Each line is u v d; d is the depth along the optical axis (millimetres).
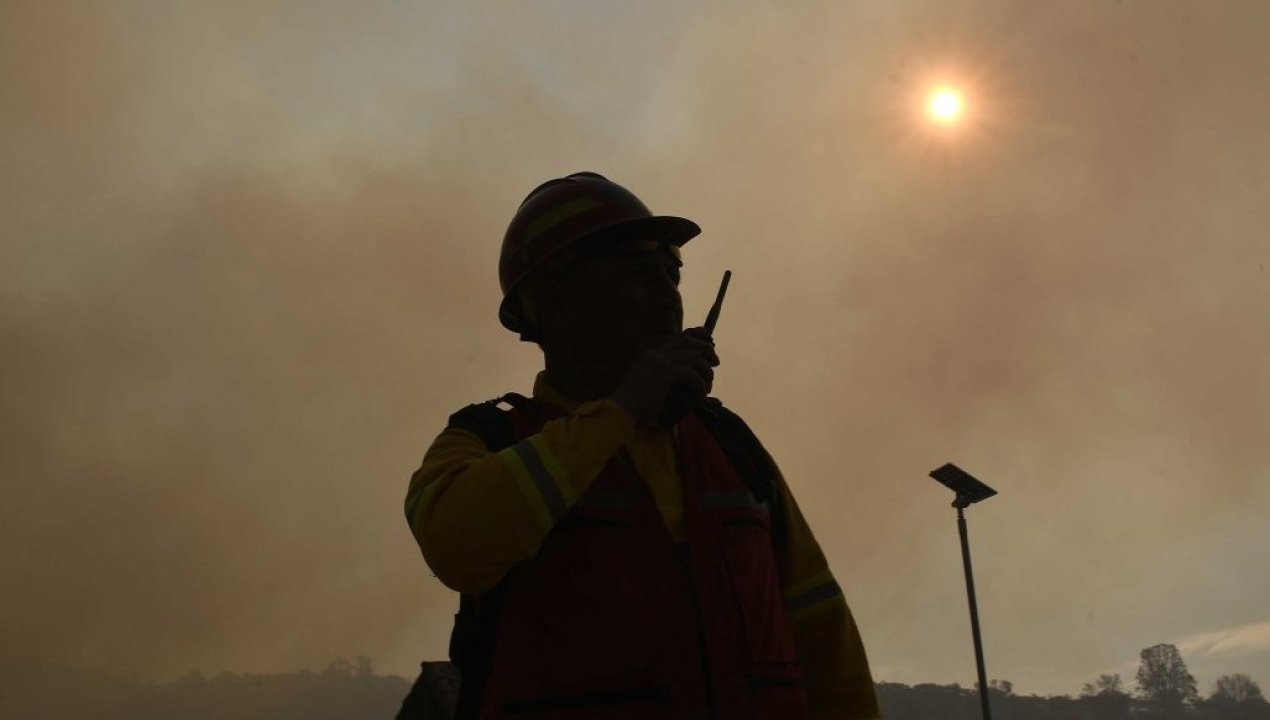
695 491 1798
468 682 1711
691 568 1700
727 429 1978
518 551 1525
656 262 1980
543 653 1626
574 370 1981
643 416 1636
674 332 1976
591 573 1650
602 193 2027
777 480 2039
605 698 1570
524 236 2039
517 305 2139
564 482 1536
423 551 1624
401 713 9797
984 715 13945
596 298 1944
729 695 1602
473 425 1850
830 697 1968
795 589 2008
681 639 1617
